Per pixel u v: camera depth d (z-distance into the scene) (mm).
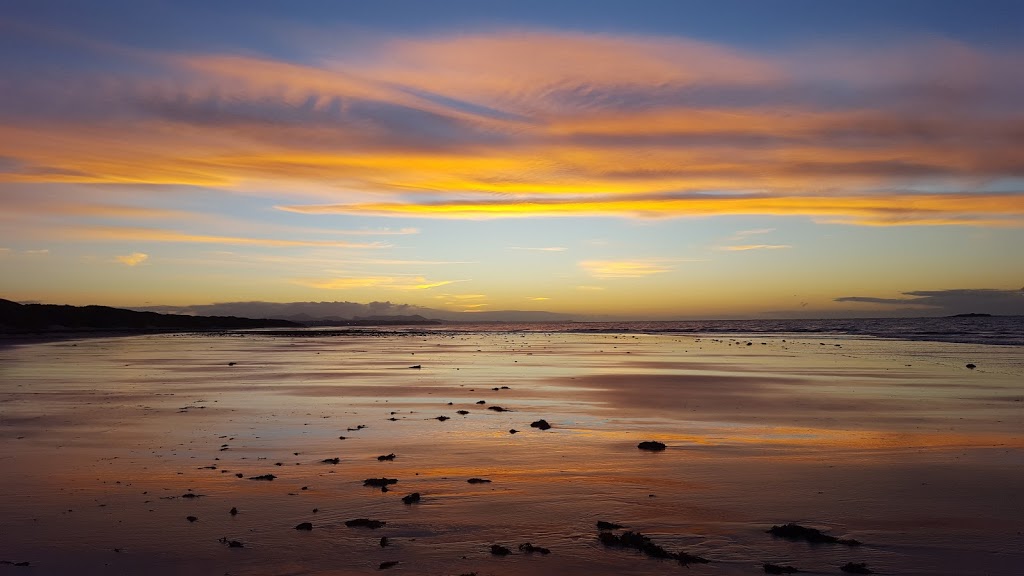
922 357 49000
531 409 23391
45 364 44031
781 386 30219
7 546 10023
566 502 12141
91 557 9617
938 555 9648
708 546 10047
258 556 9656
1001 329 116438
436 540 10289
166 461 15242
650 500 12258
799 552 9789
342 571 9156
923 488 12859
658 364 44625
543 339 99250
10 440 17688
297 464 14977
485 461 15320
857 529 10719
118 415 21875
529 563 9414
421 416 21797
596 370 39906
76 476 13859
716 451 16281
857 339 84125
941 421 20422
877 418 21094
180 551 9828
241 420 20922
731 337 98375
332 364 45531
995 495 12391
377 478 13672
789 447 16719
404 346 76375
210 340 93875
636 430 19219
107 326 153625
